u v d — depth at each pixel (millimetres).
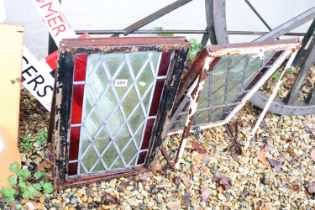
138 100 2396
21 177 2572
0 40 2379
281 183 3359
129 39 2023
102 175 2803
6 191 2494
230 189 3117
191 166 3135
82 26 3717
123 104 2379
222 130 3561
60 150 2393
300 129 3934
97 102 2285
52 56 2652
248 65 2717
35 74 2660
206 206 2947
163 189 2918
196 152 3246
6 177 2521
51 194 2656
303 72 3670
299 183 3432
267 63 2795
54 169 2570
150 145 2758
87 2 3570
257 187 3238
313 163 3660
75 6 3557
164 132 2662
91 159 2662
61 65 1946
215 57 2297
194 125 3281
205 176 3121
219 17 2949
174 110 2801
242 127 3689
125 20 3828
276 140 3711
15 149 2584
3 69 2428
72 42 1907
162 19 3951
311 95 3965
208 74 2629
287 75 4465
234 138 3500
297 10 4594
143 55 2127
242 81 2910
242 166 3338
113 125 2486
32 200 2588
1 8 2525
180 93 2596
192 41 3664
